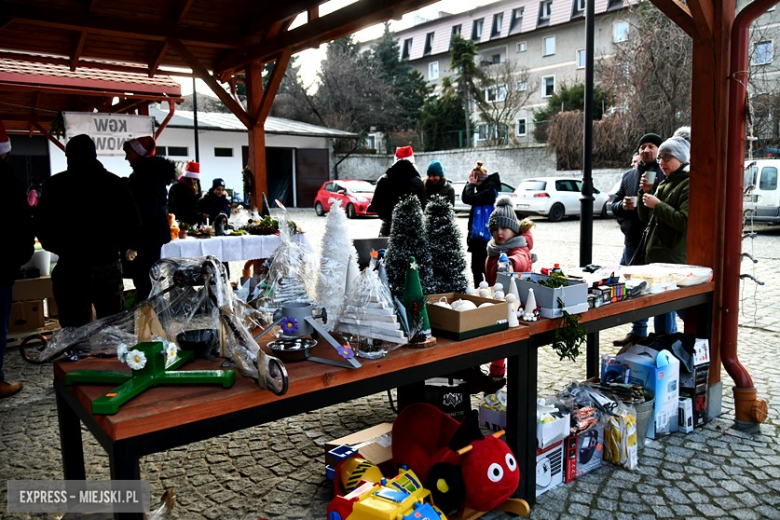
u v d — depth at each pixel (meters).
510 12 35.09
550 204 16.28
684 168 3.69
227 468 2.85
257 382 1.57
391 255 2.28
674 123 18.19
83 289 3.49
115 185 3.47
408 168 4.93
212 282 1.89
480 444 2.16
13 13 5.01
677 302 3.04
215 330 1.88
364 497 1.89
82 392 1.57
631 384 3.07
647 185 3.78
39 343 4.94
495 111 30.03
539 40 33.41
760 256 9.41
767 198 12.59
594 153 20.38
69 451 1.89
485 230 5.63
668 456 2.88
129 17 5.81
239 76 7.80
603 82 20.58
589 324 2.58
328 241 2.21
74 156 3.34
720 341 3.30
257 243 5.94
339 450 2.59
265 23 6.11
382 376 1.87
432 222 2.48
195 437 1.49
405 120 32.69
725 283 3.26
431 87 34.84
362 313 1.96
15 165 13.90
